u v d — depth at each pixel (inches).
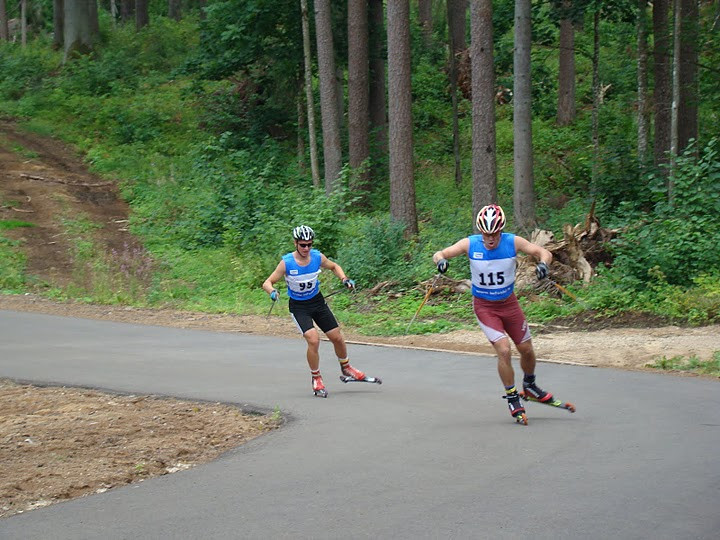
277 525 183.5
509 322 283.3
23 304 639.8
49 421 293.3
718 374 372.2
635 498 196.2
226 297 690.8
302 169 1134.4
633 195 834.2
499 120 1321.4
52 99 1391.5
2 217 936.3
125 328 534.9
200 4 1898.4
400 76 805.9
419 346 468.8
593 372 379.2
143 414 302.7
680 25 732.7
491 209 271.6
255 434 273.4
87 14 1610.5
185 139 1268.5
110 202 1049.5
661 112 861.8
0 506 203.2
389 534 176.1
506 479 213.5
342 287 679.7
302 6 995.9
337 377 374.3
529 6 721.0
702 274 553.9
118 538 178.2
